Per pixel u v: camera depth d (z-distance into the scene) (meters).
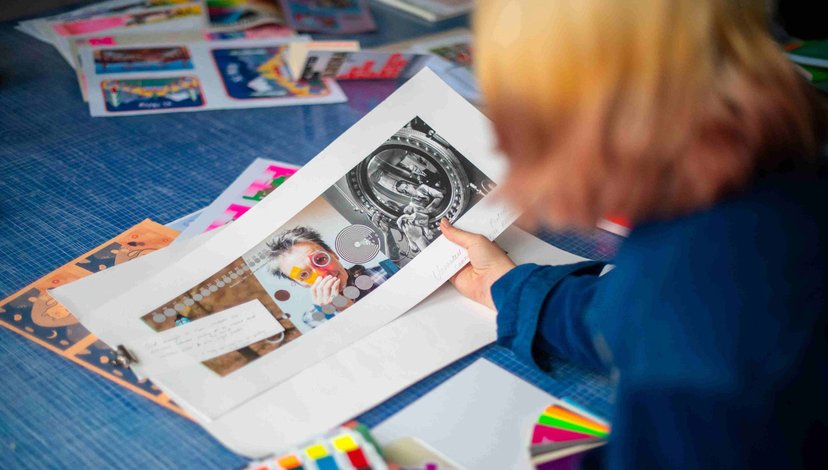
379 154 0.83
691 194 0.46
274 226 0.79
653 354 0.45
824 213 0.47
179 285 0.74
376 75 1.18
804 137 0.46
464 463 0.59
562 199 0.47
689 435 0.44
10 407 0.64
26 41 1.24
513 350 0.69
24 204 0.89
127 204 0.89
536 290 0.69
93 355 0.68
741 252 0.45
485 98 0.48
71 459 0.59
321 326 0.71
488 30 0.46
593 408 0.64
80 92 1.11
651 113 0.43
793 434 0.45
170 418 0.63
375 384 0.66
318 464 0.57
